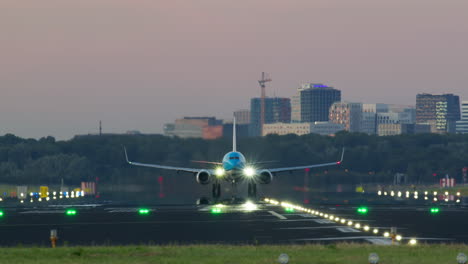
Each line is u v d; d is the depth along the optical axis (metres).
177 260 144.75
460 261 135.00
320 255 150.88
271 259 143.88
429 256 149.38
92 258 149.50
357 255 150.88
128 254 155.00
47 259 148.50
